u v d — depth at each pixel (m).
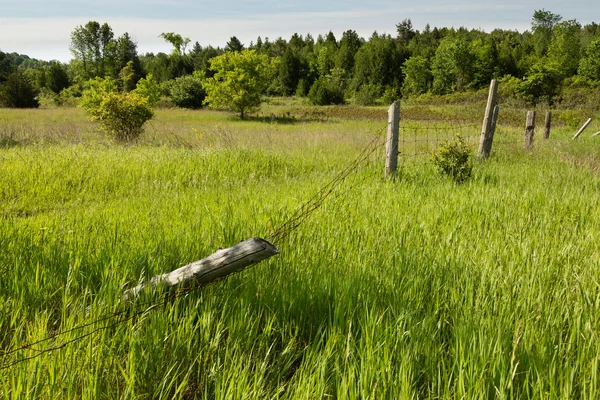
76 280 3.29
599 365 2.39
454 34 144.62
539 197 6.73
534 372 2.37
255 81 37.12
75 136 16.41
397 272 3.49
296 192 7.29
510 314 2.91
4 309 2.86
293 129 26.70
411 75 95.12
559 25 107.31
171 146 13.61
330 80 102.25
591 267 3.66
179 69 98.19
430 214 5.57
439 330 2.82
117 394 2.22
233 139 15.59
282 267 3.56
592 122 33.38
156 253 3.70
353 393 2.14
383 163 9.98
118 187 8.58
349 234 4.50
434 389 2.32
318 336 2.84
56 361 2.25
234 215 5.28
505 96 64.25
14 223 4.75
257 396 2.16
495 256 3.98
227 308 2.97
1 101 53.28
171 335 2.60
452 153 8.66
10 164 9.40
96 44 94.19
